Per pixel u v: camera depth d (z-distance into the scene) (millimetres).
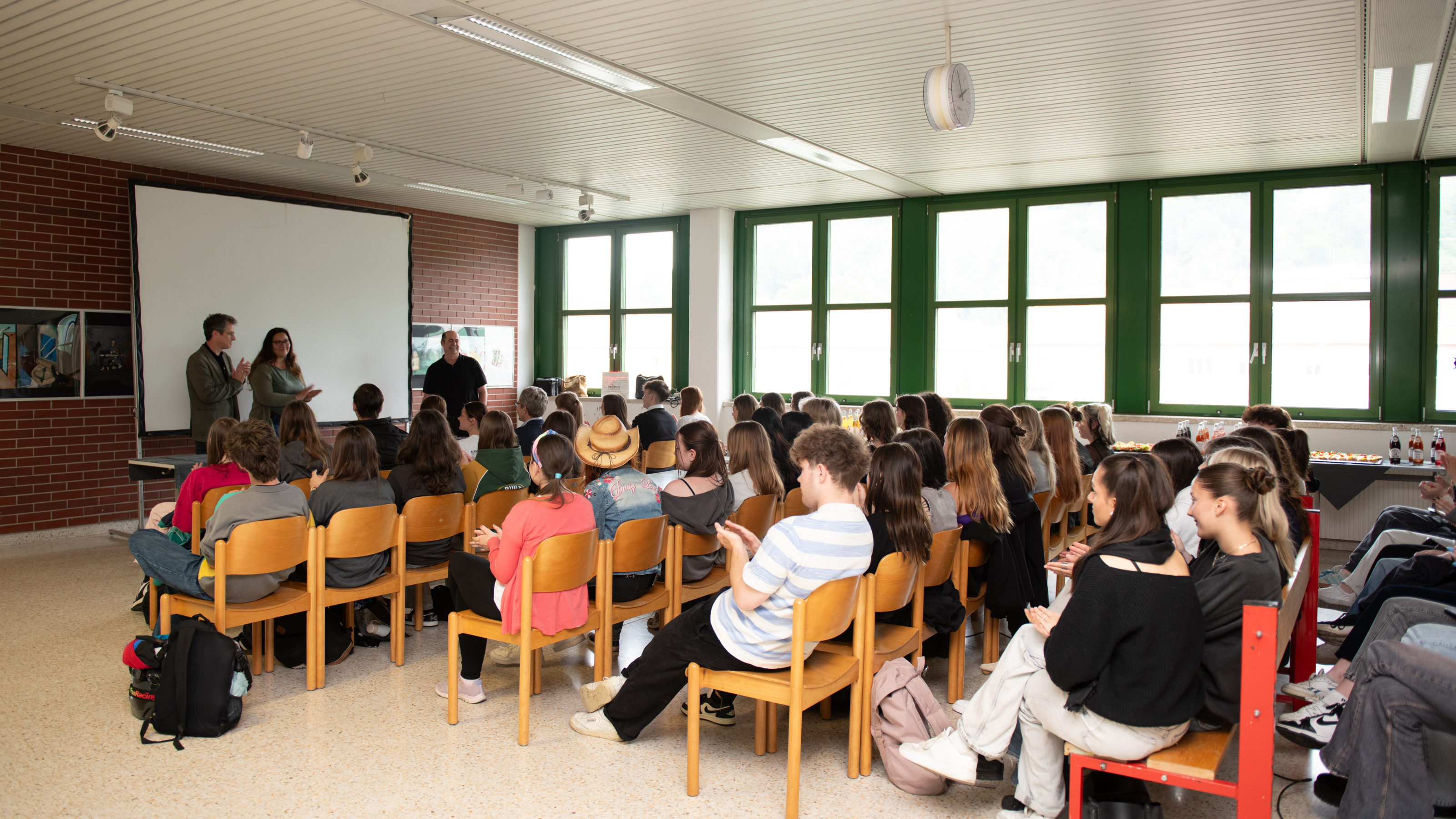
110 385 7238
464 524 4289
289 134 6430
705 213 9414
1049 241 8141
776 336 9492
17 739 3141
